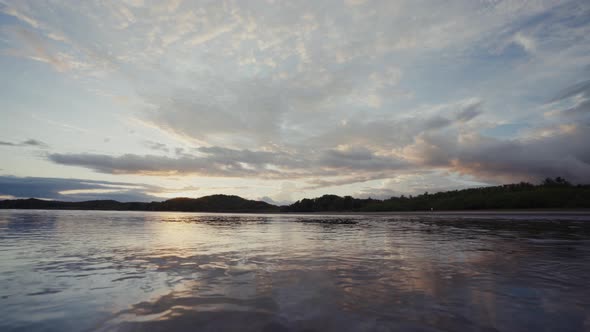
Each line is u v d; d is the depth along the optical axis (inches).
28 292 181.2
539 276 215.0
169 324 132.0
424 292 177.8
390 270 239.3
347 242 442.3
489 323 131.3
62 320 137.6
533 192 1999.3
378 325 129.6
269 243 433.7
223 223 1085.8
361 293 176.4
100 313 146.1
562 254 308.8
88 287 192.2
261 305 156.4
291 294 175.5
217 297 170.4
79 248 374.9
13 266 259.3
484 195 2332.7
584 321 133.2
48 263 273.3
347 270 239.9
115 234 575.2
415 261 277.9
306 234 589.6
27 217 1343.5
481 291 179.0
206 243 434.0
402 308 150.8
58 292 180.9
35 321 136.3
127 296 172.7
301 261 282.2
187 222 1142.3
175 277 218.7
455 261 276.1
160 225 897.5
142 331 124.9
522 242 410.9
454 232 592.7
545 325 129.0
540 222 885.2
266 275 223.9
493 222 926.4
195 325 130.8
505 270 235.6
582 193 1847.9
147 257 306.0
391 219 1349.7
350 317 139.0
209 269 246.5
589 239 441.1
